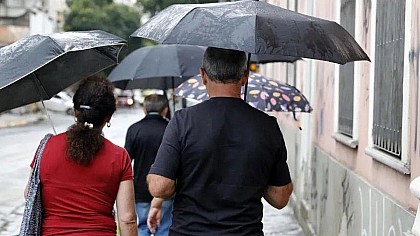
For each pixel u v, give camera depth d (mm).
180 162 4668
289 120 18125
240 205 4645
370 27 7617
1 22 55812
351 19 9016
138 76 10148
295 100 7504
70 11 70688
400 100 6250
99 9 69812
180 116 4746
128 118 58875
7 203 16422
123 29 68812
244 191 4652
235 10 4621
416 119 5656
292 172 16531
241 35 4383
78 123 4883
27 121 50219
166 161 4641
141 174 8688
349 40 4789
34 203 4762
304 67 13773
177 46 10430
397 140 6336
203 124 4676
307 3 13562
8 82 4648
